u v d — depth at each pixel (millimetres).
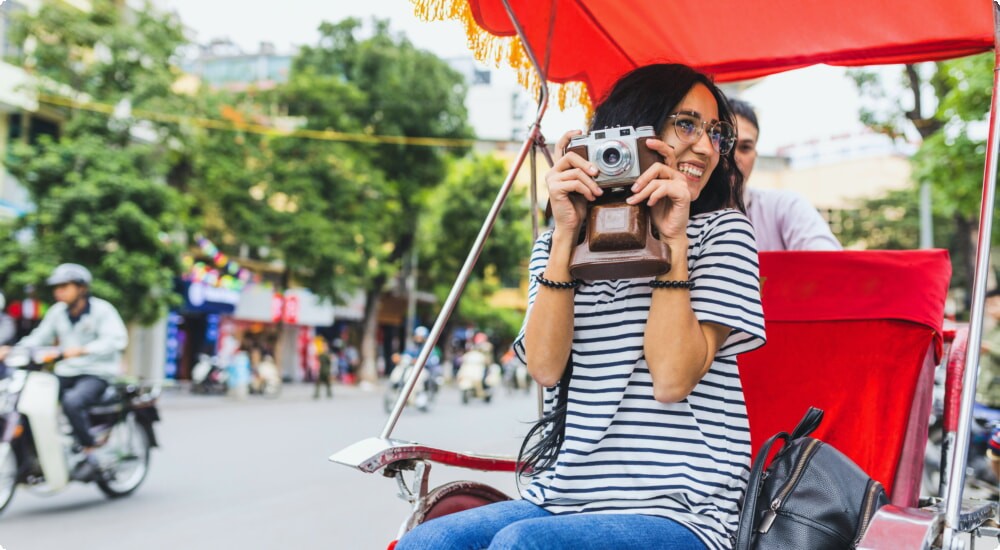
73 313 5848
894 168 33281
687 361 1483
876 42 2348
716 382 1591
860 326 2139
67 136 14500
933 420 5414
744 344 1580
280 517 5320
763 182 34156
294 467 7508
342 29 22203
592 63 2559
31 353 5457
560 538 1337
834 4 2217
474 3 2215
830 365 2150
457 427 11656
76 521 5258
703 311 1555
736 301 1556
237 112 18156
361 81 21938
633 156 1495
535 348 1638
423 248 27141
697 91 1758
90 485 6645
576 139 1559
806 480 1558
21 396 5297
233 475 7035
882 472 2055
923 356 2092
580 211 1581
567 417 1645
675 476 1519
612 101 1778
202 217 18078
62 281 5758
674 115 1716
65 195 13477
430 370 15078
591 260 1499
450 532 1466
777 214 2797
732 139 1820
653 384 1522
